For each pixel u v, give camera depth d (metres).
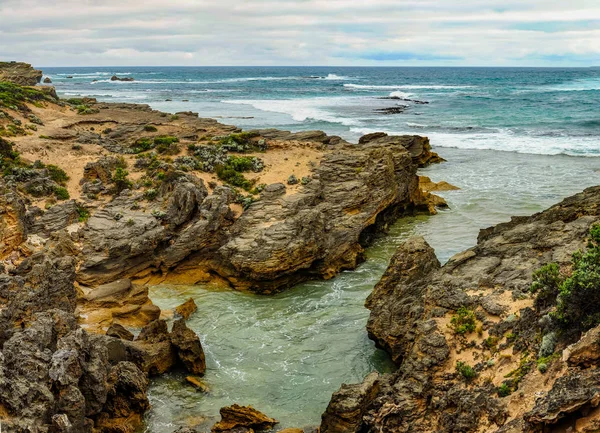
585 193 31.23
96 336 25.53
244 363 28.31
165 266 37.72
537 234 28.11
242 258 35.94
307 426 23.33
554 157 70.81
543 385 18.27
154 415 24.30
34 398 18.95
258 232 37.81
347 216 41.72
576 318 19.75
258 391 26.00
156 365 27.00
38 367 19.89
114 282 33.69
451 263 27.61
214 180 45.31
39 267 28.11
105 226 37.59
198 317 33.03
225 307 34.38
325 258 38.09
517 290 23.92
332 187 43.75
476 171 64.88
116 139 58.59
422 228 46.94
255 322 32.44
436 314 24.41
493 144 80.12
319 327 31.73
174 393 25.97
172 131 61.78
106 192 43.62
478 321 23.27
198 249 38.12
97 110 76.44
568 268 23.48
